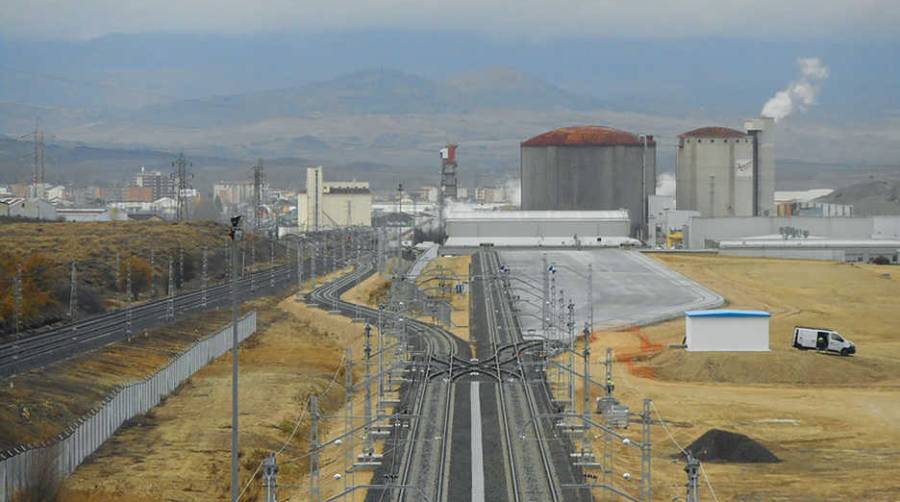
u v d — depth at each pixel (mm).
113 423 149625
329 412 170500
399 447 139000
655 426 158000
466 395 170750
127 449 141500
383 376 175250
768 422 160875
